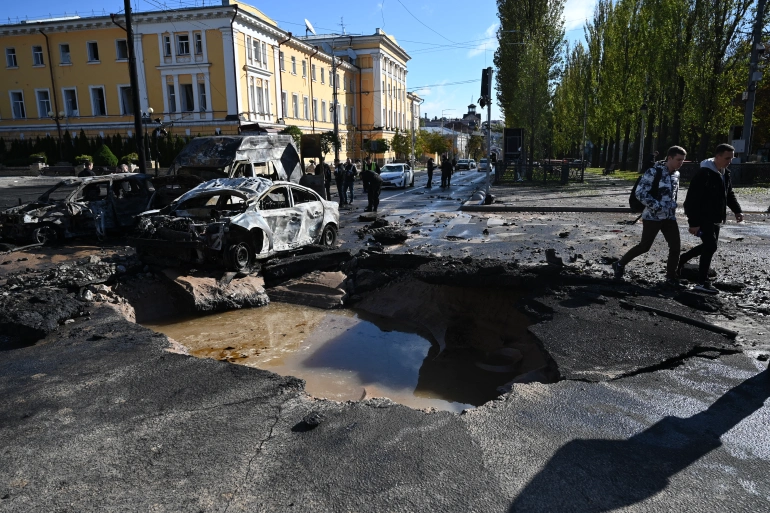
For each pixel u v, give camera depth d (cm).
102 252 1135
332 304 820
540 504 282
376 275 861
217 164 1483
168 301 809
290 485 301
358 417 384
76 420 390
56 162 4181
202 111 4144
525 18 3722
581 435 354
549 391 422
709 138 3097
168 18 4056
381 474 310
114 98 4403
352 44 6831
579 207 1717
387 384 555
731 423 367
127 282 841
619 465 318
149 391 439
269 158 1655
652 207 659
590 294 647
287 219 978
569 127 5528
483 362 613
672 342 506
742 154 2575
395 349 657
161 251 878
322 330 723
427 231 1325
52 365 507
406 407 402
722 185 642
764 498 288
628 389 422
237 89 4075
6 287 773
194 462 328
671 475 309
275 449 340
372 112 6969
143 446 349
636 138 5144
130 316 747
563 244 1085
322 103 5812
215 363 501
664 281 709
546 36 3678
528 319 625
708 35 2898
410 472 312
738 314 591
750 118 2528
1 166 3956
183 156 1542
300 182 1853
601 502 284
